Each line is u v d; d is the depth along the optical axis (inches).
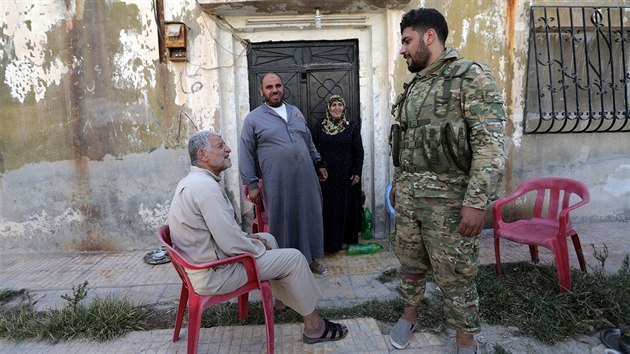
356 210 156.8
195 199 81.1
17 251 159.9
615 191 176.4
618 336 93.1
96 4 149.5
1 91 152.3
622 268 122.1
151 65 152.9
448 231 78.5
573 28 161.6
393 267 139.3
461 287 81.0
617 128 172.1
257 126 121.0
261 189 129.5
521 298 108.3
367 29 161.9
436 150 76.9
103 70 153.1
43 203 158.1
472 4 156.5
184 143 156.8
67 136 155.3
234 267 84.3
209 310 109.7
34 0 148.6
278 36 161.2
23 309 113.7
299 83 166.1
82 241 160.6
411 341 94.7
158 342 97.2
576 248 122.1
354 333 98.4
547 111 168.2
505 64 161.3
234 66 159.9
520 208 169.9
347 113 168.2
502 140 71.4
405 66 157.1
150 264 146.7
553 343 92.4
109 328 101.2
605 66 171.3
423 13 77.8
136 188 158.6
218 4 144.5
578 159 171.6
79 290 108.0
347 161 149.7
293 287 89.2
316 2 144.6
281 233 124.4
